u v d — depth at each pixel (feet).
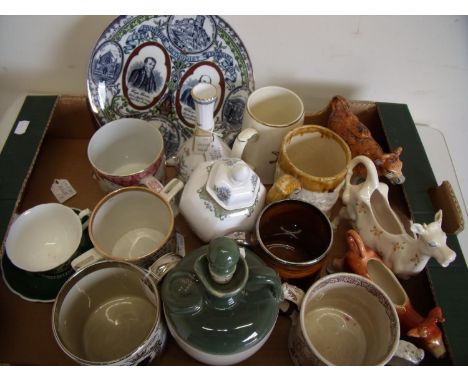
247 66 2.05
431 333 1.51
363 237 1.84
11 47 2.18
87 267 1.52
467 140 2.61
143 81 2.11
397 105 2.25
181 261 1.48
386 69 2.25
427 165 2.03
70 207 2.11
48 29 2.09
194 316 1.35
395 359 1.54
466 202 2.56
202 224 1.65
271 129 1.81
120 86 2.10
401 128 2.15
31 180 2.19
